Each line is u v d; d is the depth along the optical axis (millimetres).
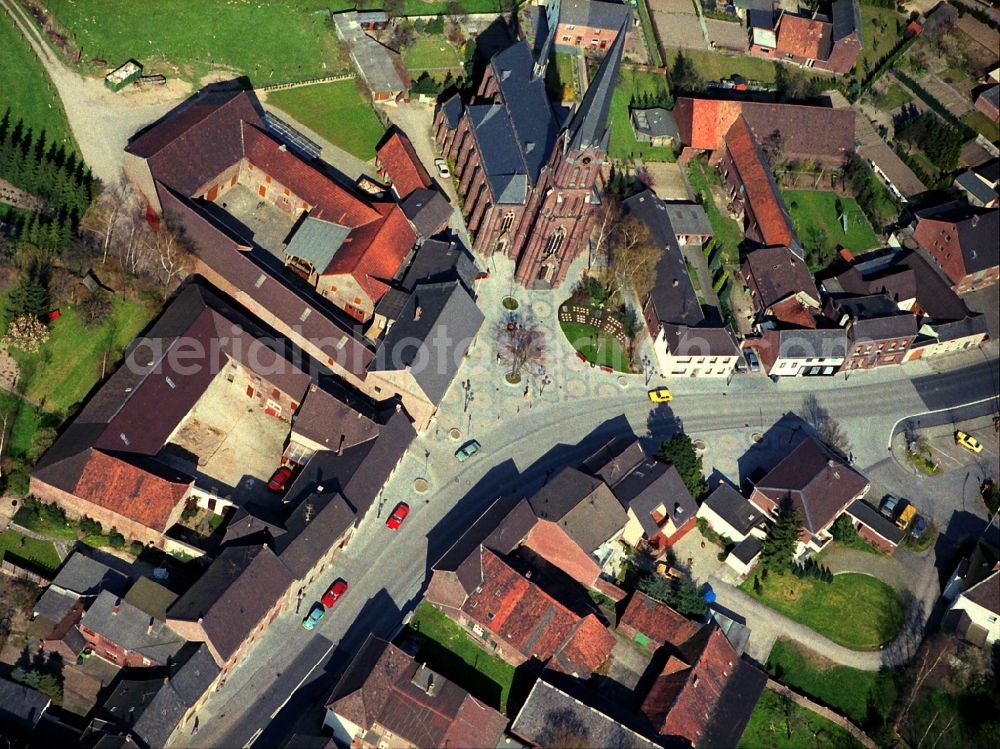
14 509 168875
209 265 194875
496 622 171375
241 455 184250
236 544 168750
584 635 174250
